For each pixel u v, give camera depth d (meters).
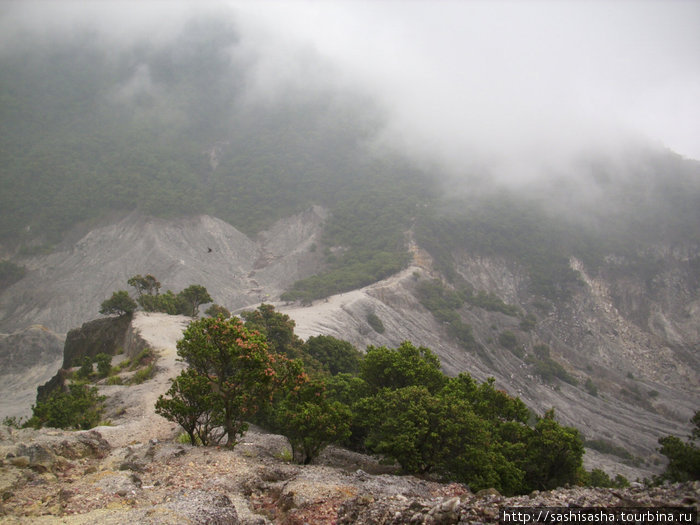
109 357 61.41
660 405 124.06
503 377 120.56
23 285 173.12
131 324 73.56
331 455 33.12
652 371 150.62
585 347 157.62
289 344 67.94
